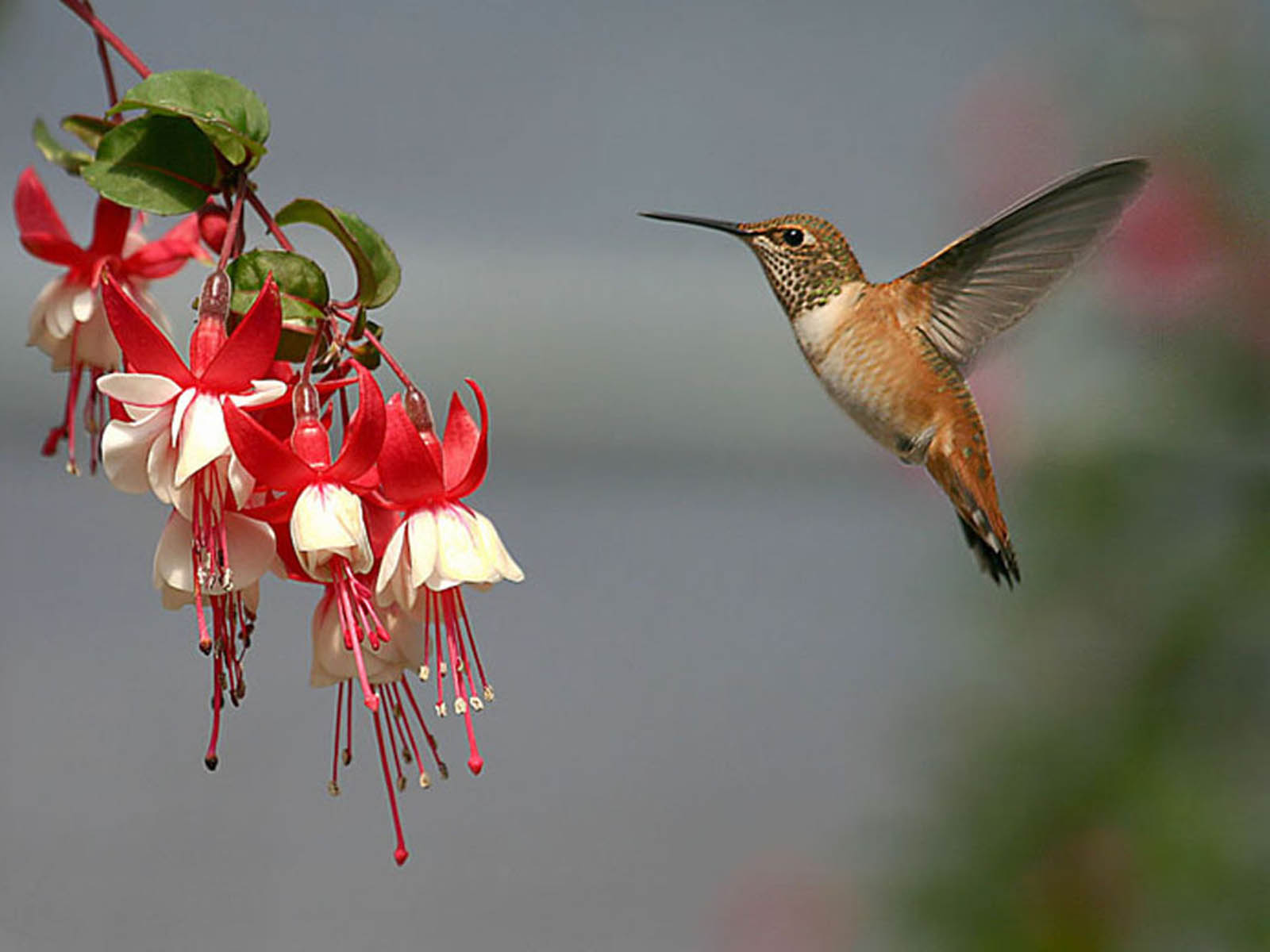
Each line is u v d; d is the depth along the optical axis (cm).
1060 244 224
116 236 222
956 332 224
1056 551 233
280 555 218
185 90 219
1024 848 232
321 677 219
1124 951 231
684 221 224
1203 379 233
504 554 218
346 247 219
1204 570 232
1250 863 231
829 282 224
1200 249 233
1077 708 232
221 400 217
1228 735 232
